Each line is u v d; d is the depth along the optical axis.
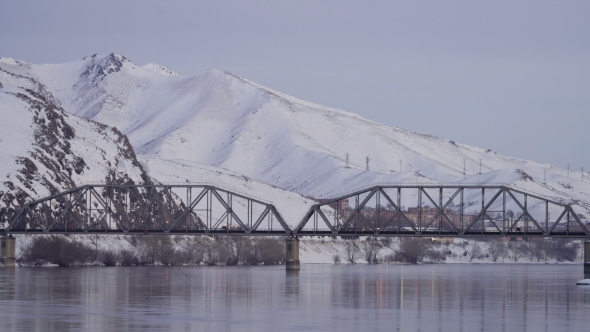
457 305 191.38
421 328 151.88
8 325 151.00
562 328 153.50
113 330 145.12
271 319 162.50
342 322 159.00
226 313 171.00
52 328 147.50
